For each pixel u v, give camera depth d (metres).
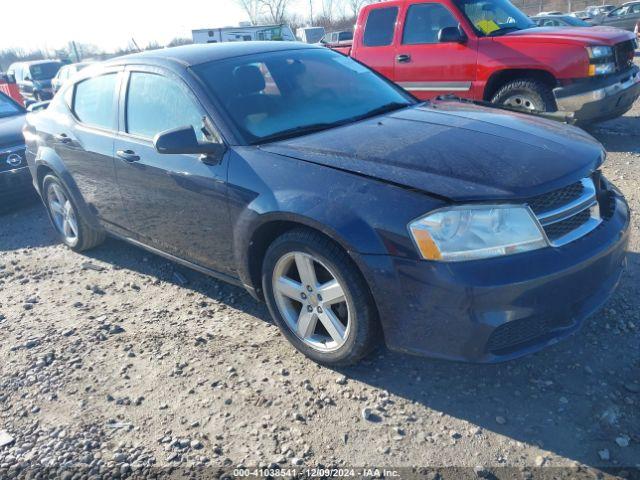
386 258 2.47
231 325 3.54
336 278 2.70
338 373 2.96
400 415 2.63
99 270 4.62
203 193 3.24
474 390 2.73
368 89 3.88
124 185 3.88
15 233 5.82
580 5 36.53
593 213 2.73
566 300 2.48
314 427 2.61
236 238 3.11
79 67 16.44
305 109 3.49
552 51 6.27
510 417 2.54
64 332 3.65
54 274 4.64
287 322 3.09
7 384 3.15
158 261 4.65
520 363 2.88
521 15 7.55
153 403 2.88
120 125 3.93
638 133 7.25
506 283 2.34
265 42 4.15
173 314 3.76
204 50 3.83
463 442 2.43
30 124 5.07
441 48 7.09
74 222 4.86
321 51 4.18
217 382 2.99
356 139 3.01
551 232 2.50
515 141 2.86
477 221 2.38
